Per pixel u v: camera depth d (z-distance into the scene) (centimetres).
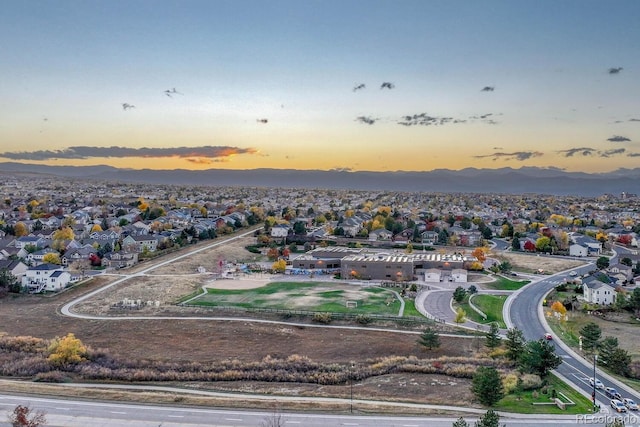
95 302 13538
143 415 6900
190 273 17275
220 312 12600
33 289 14662
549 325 11775
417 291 14762
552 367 8569
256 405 7281
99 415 6888
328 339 10912
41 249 19325
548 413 7044
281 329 11481
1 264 16212
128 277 16350
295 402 7462
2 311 12750
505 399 7631
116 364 9450
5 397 7469
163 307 13000
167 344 10600
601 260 17875
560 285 15500
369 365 9494
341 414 6975
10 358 9694
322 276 17088
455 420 6762
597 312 13025
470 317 12356
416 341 10750
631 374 8806
